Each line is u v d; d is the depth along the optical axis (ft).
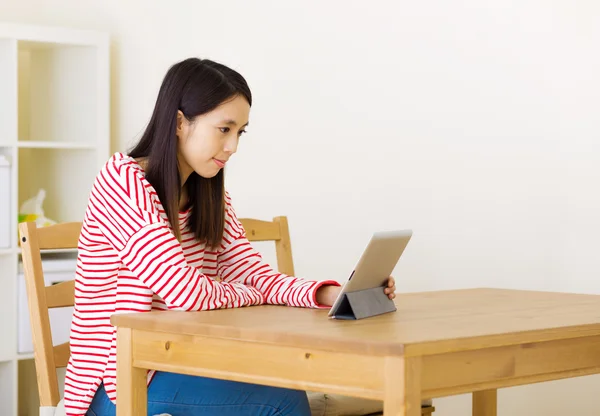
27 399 11.69
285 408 5.33
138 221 5.32
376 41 10.35
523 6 9.35
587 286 8.99
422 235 10.09
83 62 11.56
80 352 5.63
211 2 11.56
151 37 11.91
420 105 10.05
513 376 4.35
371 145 10.42
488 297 6.20
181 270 5.24
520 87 9.39
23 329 10.59
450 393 4.04
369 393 3.94
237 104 5.67
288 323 4.62
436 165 9.96
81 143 11.27
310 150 10.89
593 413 8.94
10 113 10.62
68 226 6.45
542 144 9.27
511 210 9.47
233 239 6.38
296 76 10.97
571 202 9.08
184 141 5.68
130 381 4.99
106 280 5.60
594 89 8.91
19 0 11.90
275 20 11.09
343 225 10.65
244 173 11.51
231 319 4.81
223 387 5.32
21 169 12.46
